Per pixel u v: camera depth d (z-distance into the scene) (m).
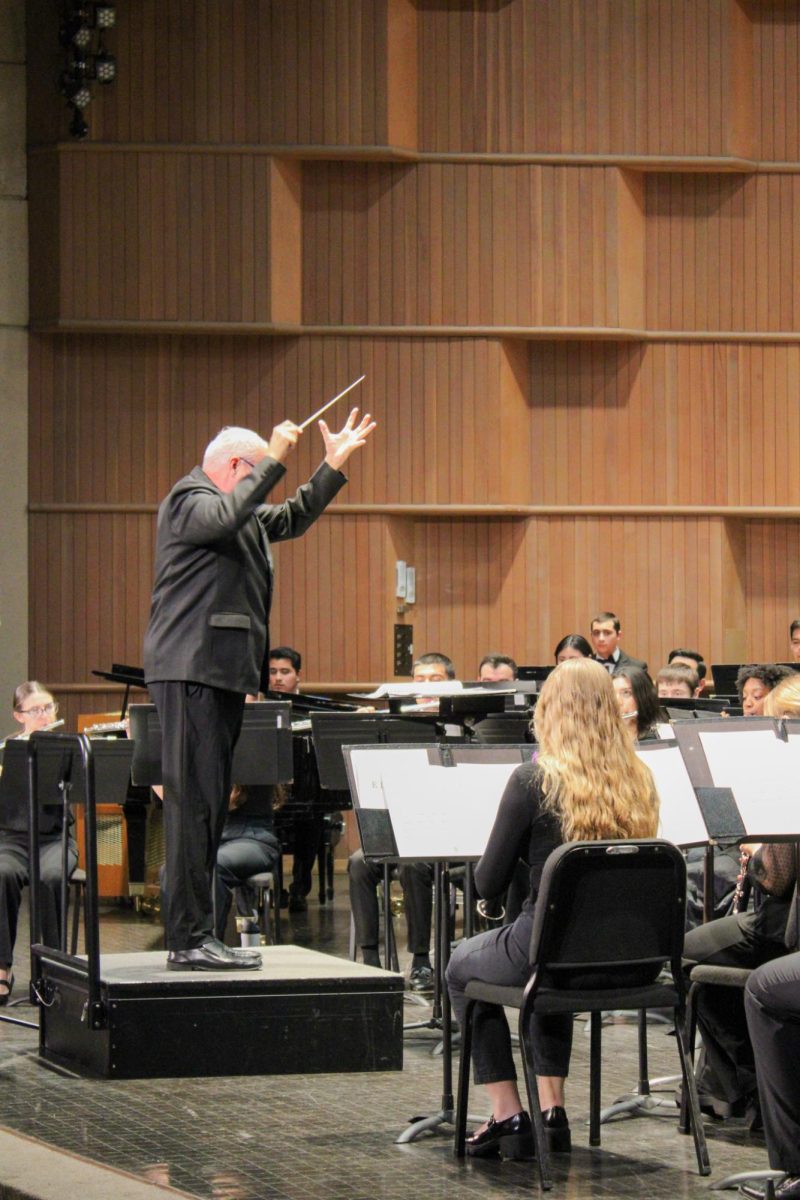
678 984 4.62
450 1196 4.29
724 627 12.74
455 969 4.75
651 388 12.72
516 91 12.27
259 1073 5.21
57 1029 5.74
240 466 5.39
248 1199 4.24
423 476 12.41
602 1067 5.93
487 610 12.73
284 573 12.42
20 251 12.12
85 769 5.19
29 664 12.22
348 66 12.02
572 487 12.74
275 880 7.78
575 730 4.66
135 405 12.28
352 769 4.85
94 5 11.66
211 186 12.01
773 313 12.76
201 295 12.02
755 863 4.95
